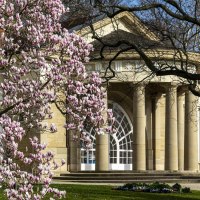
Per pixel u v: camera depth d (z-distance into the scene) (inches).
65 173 1856.5
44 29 659.4
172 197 1120.2
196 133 2123.5
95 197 1072.2
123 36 1916.8
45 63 641.6
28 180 529.3
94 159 2121.1
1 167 521.3
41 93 629.0
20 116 646.5
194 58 1860.2
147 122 2244.1
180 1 1049.5
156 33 1285.7
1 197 658.8
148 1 1108.5
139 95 1971.0
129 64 1953.7
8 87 630.5
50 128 665.0
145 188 1267.2
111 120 701.9
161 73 987.9
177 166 2047.2
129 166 2257.6
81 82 665.6
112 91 2149.4
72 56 657.0
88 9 1055.0
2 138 544.7
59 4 681.0
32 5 671.8
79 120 674.8
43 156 550.3
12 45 644.1
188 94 2090.3
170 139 2023.9
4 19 647.8
